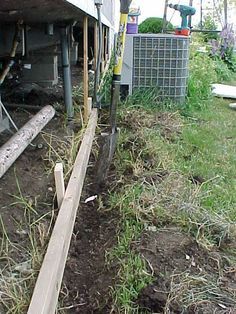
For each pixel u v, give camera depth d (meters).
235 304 1.62
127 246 1.95
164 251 1.90
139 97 4.65
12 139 2.37
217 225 2.14
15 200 2.17
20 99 4.16
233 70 9.70
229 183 2.74
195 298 1.62
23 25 3.05
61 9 2.58
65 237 1.68
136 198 2.36
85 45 3.37
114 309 1.59
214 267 1.84
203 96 5.53
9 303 1.47
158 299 1.61
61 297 1.66
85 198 2.47
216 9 12.42
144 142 3.26
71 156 2.62
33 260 1.64
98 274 1.82
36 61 4.82
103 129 3.53
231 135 3.92
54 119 3.53
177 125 4.00
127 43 4.64
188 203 2.30
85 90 3.44
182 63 4.73
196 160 3.11
